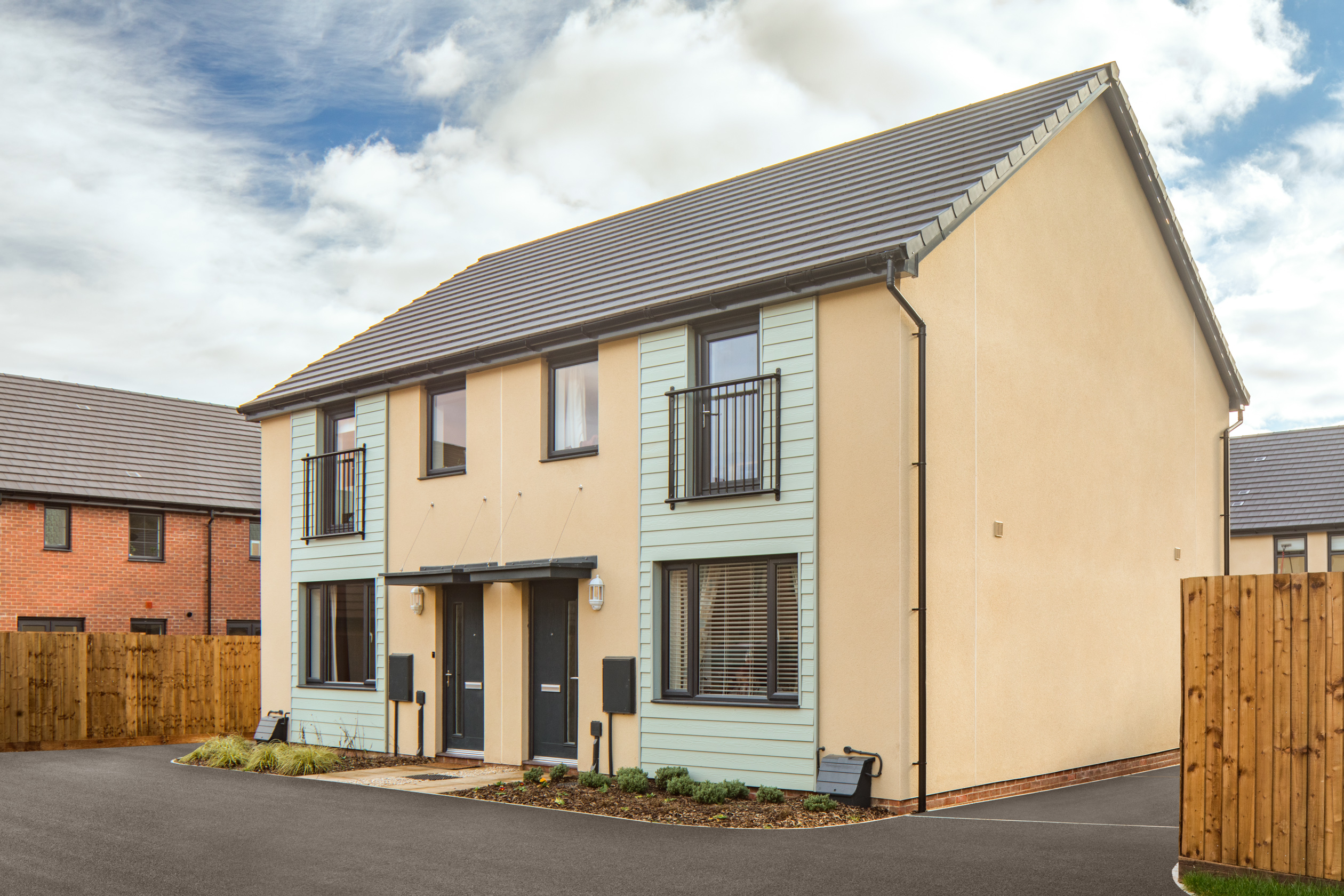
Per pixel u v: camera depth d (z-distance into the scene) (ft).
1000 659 34.73
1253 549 85.10
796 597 33.58
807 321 33.86
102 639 53.98
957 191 34.68
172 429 86.43
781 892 21.04
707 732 34.83
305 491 50.21
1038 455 37.52
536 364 41.75
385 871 23.13
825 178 44.21
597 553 38.73
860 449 32.30
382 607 46.55
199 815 30.42
